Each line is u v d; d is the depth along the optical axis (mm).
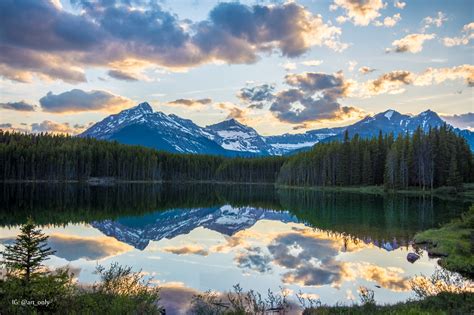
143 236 47719
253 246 41562
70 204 84500
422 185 133000
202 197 123312
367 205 84562
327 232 50688
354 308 19406
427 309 17078
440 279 25609
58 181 175875
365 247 40500
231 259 34875
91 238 44562
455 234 41031
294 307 21531
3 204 78750
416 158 133750
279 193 142500
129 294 19375
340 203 91625
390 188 129625
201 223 61500
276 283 26984
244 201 107000
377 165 147750
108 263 32125
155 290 23906
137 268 30688
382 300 22828
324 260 34531
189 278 27859
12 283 15609
